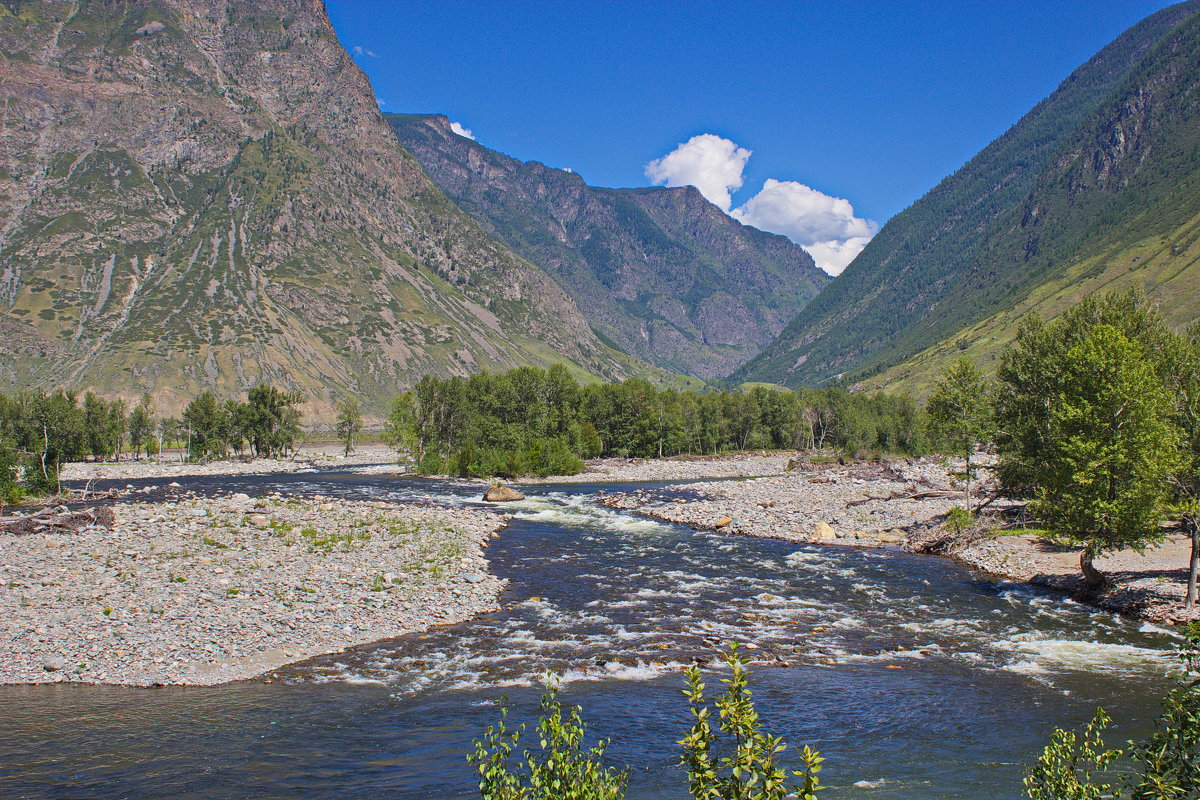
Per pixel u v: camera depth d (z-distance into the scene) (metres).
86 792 14.47
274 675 21.70
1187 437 29.34
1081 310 49.34
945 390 50.97
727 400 164.50
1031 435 41.25
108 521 43.28
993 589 35.09
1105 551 39.09
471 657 23.83
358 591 30.30
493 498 72.19
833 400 166.12
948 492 67.50
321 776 15.34
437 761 16.14
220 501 56.66
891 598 33.16
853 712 19.86
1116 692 21.23
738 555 44.00
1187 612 28.44
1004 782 15.70
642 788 15.02
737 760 7.82
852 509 60.34
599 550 45.19
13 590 27.55
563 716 18.98
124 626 24.58
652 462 126.56
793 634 27.31
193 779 15.09
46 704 19.12
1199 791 8.98
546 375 124.75
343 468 118.94
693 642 25.98
